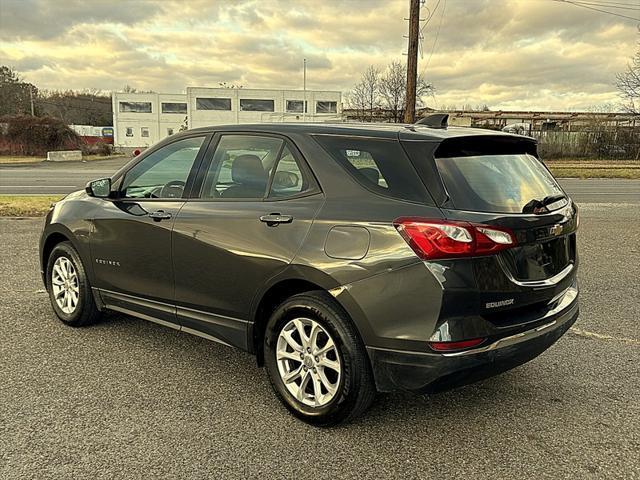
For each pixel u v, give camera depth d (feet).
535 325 10.34
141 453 9.62
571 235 11.81
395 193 9.91
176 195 13.14
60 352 14.07
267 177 11.63
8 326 15.88
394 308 9.43
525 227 9.89
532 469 9.32
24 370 12.94
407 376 9.52
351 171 10.54
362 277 9.68
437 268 9.14
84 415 10.89
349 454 9.71
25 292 19.11
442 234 9.14
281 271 10.67
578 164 105.50
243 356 14.05
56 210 16.14
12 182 62.49
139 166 14.29
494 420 10.98
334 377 10.53
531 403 11.71
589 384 12.63
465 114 168.04
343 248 9.95
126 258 13.84
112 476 8.94
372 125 11.46
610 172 86.69
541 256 10.47
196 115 210.59
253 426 10.62
